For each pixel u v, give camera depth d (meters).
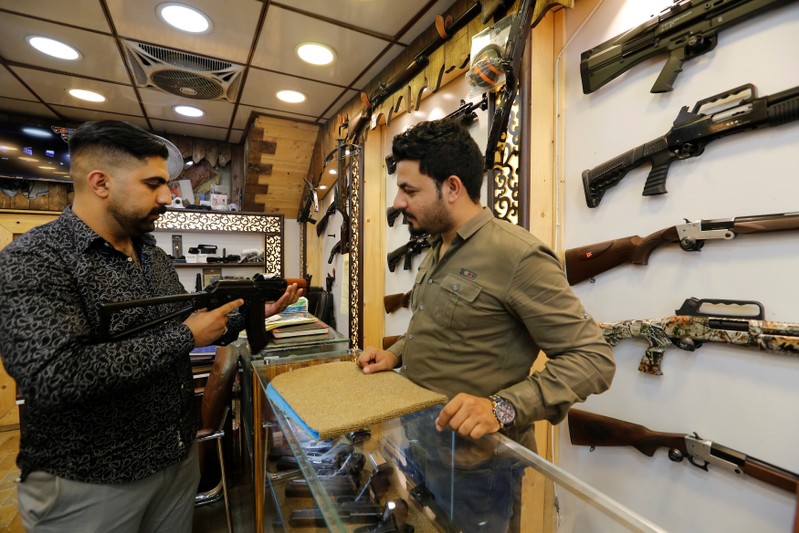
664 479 1.11
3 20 1.91
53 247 0.87
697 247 1.01
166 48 2.15
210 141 3.87
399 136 0.93
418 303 1.06
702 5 0.98
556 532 0.52
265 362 1.24
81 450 0.89
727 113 0.95
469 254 0.91
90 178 0.94
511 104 1.29
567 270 1.33
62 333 0.78
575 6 1.35
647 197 1.14
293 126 3.34
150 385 1.00
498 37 1.31
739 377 0.96
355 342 2.47
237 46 2.13
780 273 0.89
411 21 1.89
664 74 1.05
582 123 1.33
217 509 1.96
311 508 0.67
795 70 0.86
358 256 2.44
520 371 0.89
